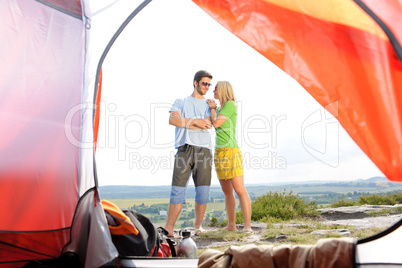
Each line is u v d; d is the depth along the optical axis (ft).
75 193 8.20
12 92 8.09
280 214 18.16
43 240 7.85
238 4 8.00
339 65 7.47
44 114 8.27
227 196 13.52
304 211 18.90
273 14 7.82
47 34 8.53
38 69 8.37
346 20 7.14
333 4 7.14
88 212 7.93
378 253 6.19
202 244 11.41
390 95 7.00
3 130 7.88
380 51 7.00
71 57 8.68
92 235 7.43
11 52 8.20
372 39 7.04
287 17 7.72
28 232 7.70
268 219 16.94
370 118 7.23
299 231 13.16
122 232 8.00
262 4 7.84
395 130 7.02
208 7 8.20
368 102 7.22
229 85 13.30
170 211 12.41
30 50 8.35
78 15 8.80
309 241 11.51
